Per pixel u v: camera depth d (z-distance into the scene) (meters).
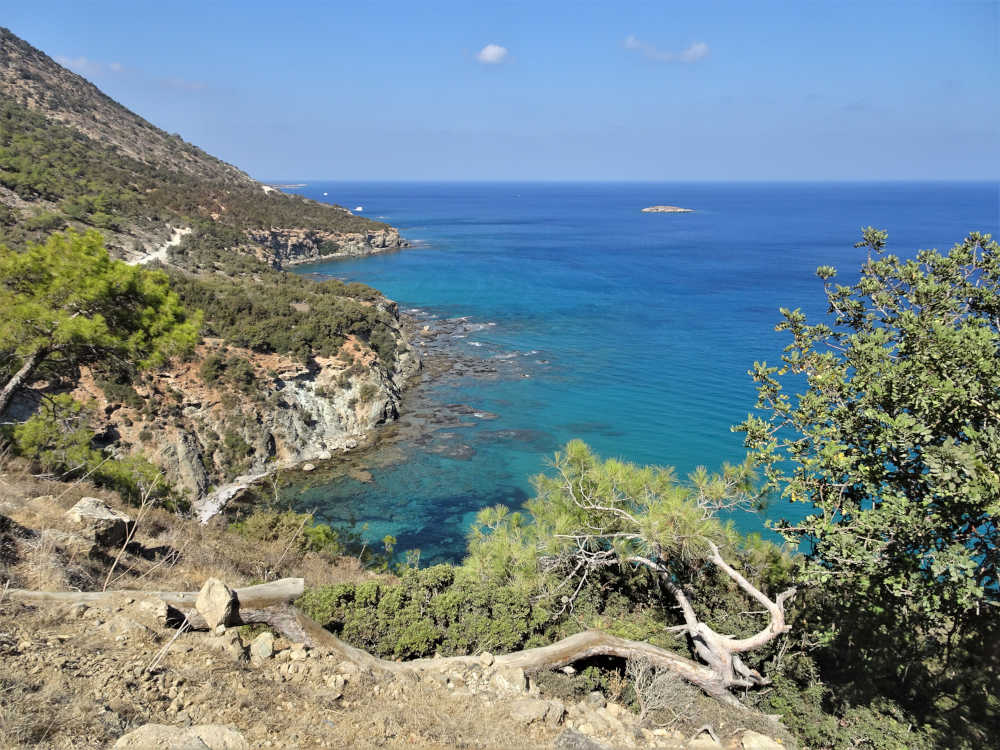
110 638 8.55
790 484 12.35
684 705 10.56
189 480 37.34
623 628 13.20
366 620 11.81
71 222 68.88
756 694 12.12
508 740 8.38
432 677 10.22
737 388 55.25
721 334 73.25
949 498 9.94
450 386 57.88
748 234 189.75
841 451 11.91
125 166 111.94
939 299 12.35
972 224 196.88
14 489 15.07
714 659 11.95
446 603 12.39
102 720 6.53
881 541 10.62
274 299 60.00
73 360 19.48
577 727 9.30
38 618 8.59
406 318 80.62
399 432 48.22
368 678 9.63
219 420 41.47
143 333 19.02
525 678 10.55
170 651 8.65
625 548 13.36
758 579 14.98
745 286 102.19
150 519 17.48
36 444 19.48
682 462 41.94
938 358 10.76
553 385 57.69
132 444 36.31
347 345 53.09
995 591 10.17
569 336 74.06
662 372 60.25
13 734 5.83
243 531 22.73
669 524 12.17
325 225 141.12
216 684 8.09
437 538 34.28
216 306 51.81
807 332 13.91
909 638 13.43
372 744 7.69
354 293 73.38
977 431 10.04
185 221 93.38
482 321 81.31
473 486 40.12
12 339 17.62
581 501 14.30
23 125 99.38
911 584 10.46
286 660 9.66
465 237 185.38
